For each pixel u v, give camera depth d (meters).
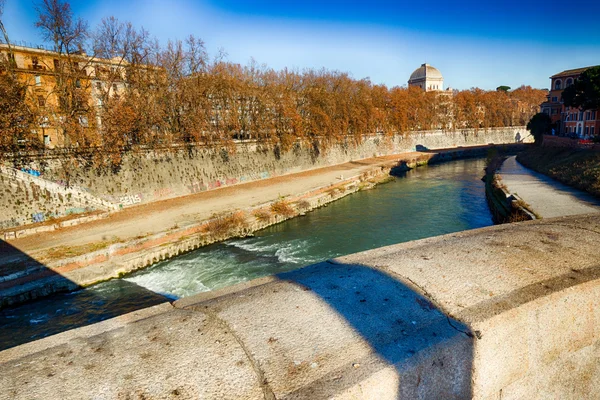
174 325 2.97
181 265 21.64
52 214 25.48
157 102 35.06
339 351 2.62
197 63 37.62
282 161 46.22
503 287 3.33
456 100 84.31
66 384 2.36
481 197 36.19
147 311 3.37
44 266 18.64
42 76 38.91
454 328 2.80
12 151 24.17
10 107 24.25
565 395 3.25
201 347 2.68
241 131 43.72
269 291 3.54
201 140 36.94
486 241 4.62
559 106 66.38
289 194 34.53
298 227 28.44
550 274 3.53
